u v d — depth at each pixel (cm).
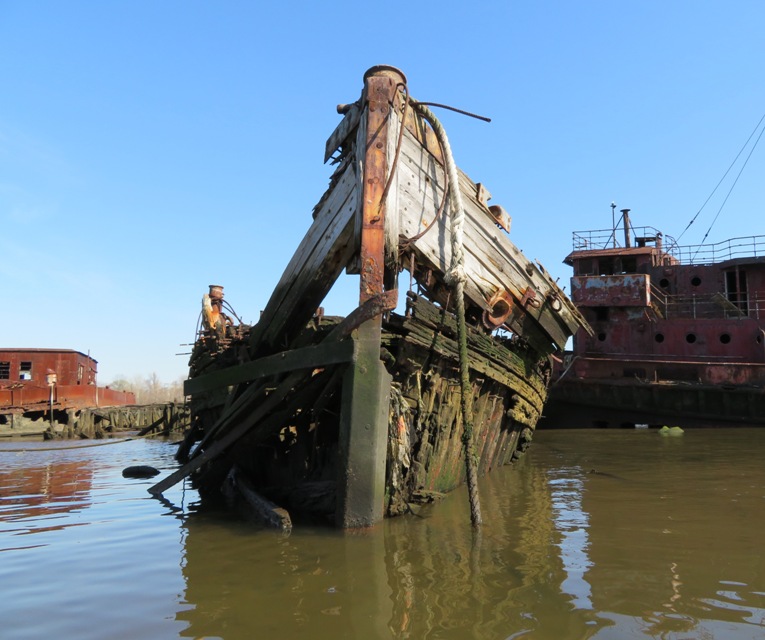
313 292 948
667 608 439
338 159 947
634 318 2397
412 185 853
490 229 976
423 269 895
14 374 4003
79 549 653
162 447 2273
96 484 1201
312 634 402
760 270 2370
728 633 393
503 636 391
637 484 1026
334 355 734
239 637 401
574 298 2441
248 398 924
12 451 2130
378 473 718
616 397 2319
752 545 616
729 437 1883
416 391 850
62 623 436
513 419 1154
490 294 962
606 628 402
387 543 638
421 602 457
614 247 2784
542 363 1241
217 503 945
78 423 3297
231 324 1541
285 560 584
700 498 884
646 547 611
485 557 578
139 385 12544
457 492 969
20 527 779
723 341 2261
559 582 500
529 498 909
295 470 933
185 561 595
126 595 495
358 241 798
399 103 839
